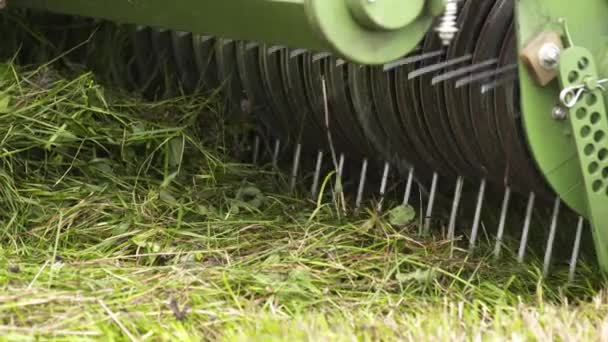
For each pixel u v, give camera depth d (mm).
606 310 5176
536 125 5344
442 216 6488
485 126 5695
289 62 6656
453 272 5824
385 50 4746
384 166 6656
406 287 5551
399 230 6254
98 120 6840
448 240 6027
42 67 7016
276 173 6969
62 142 6570
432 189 6312
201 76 7250
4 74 6832
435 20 4891
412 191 6734
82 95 6746
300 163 7223
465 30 5672
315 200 6758
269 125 7137
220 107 7172
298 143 6965
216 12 5281
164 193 6473
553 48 5246
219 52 7055
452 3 4824
